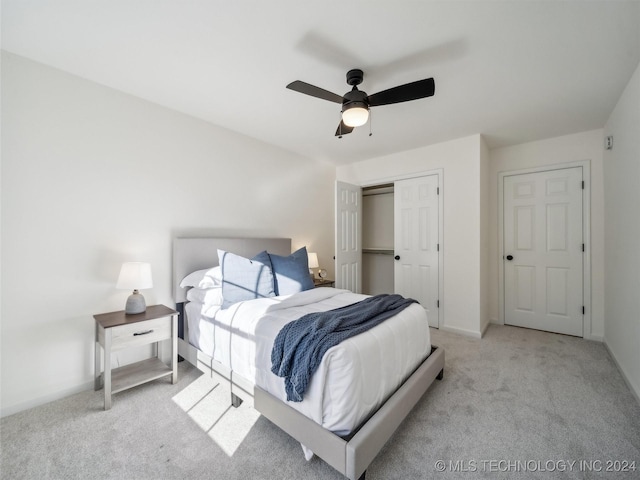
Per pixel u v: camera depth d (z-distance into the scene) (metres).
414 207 3.76
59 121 2.00
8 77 1.80
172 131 2.60
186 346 2.37
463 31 1.61
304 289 2.60
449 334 3.31
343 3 1.42
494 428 1.67
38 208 1.91
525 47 1.74
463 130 3.09
